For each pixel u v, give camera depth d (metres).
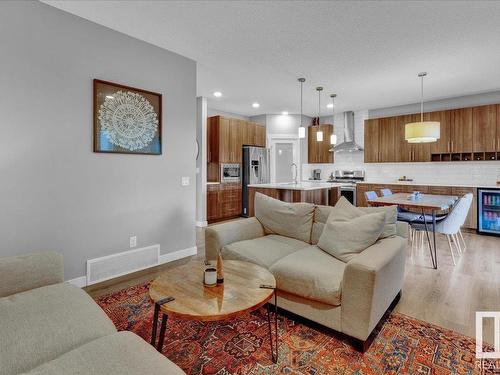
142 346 1.17
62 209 2.57
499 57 3.51
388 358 1.71
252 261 2.29
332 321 1.86
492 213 4.77
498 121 4.85
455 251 3.91
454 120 5.30
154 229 3.31
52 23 2.46
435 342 1.87
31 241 2.40
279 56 3.51
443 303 2.41
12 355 1.11
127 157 3.03
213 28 2.83
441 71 4.02
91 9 2.50
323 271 1.96
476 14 2.55
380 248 2.05
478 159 5.20
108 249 2.91
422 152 5.67
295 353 1.76
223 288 1.65
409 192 5.57
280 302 2.13
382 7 2.46
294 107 6.42
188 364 1.66
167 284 1.71
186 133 3.62
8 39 2.24
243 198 6.63
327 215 2.68
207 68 3.94
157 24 2.76
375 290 1.72
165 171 3.39
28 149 2.36
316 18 2.64
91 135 2.73
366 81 4.48
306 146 7.51
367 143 6.42
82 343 1.22
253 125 6.84
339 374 1.58
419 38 3.02
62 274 1.82
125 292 2.62
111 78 2.86
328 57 3.54
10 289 1.60
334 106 6.31
